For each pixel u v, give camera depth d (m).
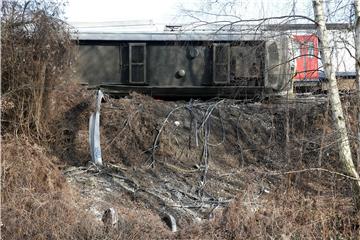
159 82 14.23
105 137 12.40
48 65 10.94
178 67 14.20
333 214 8.83
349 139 9.77
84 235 8.04
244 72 13.02
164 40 14.15
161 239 8.28
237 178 11.92
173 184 11.50
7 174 8.70
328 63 9.98
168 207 10.37
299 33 10.29
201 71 14.14
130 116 12.86
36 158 9.33
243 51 13.08
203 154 12.61
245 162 12.66
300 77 11.96
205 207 10.55
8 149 9.07
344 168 9.66
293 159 10.48
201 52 14.07
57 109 11.84
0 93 9.65
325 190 9.48
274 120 13.45
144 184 11.20
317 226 8.62
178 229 9.02
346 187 9.60
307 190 9.49
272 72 12.27
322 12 9.95
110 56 14.22
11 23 10.36
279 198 9.09
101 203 9.72
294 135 11.94
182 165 12.27
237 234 8.27
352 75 10.20
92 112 12.20
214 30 10.76
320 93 12.16
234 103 14.27
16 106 10.51
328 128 11.02
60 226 7.99
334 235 8.59
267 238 8.25
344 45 9.91
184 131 13.12
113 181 11.05
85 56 14.11
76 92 12.72
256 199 9.35
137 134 12.61
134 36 14.17
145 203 10.41
